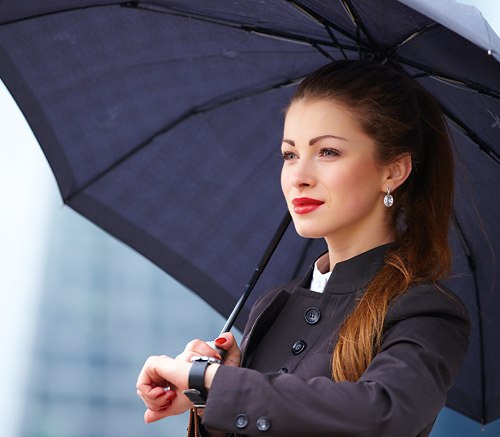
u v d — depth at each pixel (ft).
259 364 10.16
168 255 14.25
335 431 7.66
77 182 14.05
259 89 13.37
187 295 120.67
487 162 12.32
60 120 13.29
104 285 118.62
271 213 14.16
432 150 11.60
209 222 14.28
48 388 109.70
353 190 10.31
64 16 12.00
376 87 10.80
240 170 14.03
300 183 10.31
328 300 10.31
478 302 13.33
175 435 108.88
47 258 118.21
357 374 9.04
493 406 13.57
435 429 37.91
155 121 13.85
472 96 11.26
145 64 13.19
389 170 10.78
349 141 10.41
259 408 7.86
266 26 12.32
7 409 106.83
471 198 12.19
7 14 11.51
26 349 111.75
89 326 115.34
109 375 112.16
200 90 13.60
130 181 14.15
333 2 11.02
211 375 8.34
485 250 12.97
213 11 12.14
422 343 8.66
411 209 11.28
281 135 13.65
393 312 9.31
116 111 13.61
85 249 120.98
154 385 9.12
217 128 13.89
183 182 14.17
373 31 11.37
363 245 10.63
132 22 12.48
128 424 109.09
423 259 10.46
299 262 14.32
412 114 11.16
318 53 12.55
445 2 8.12
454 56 10.41
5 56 12.12
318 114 10.53
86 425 107.65
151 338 116.26
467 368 13.71
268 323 10.64
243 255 14.33
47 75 12.69
